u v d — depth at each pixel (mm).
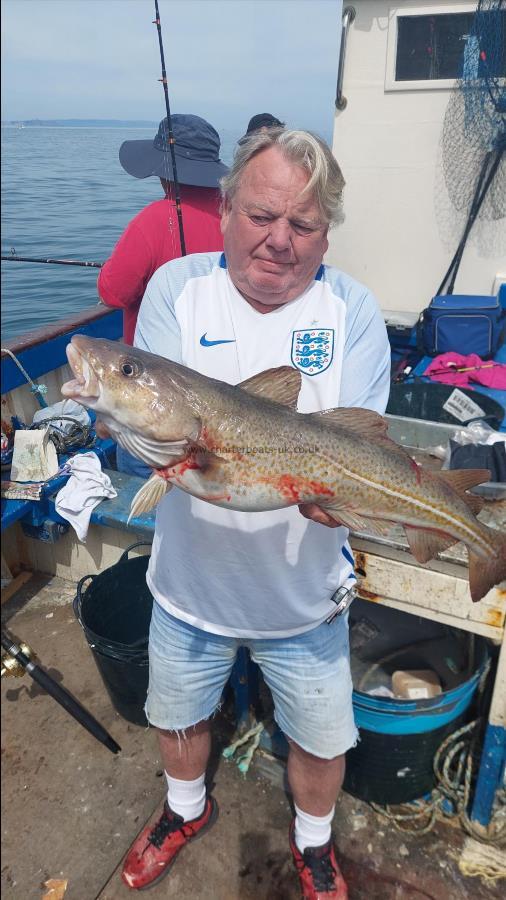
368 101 4008
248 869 2137
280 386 1541
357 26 3824
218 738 2627
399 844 2223
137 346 1733
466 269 4266
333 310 1603
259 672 2715
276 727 2562
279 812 2324
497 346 3898
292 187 1393
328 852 2031
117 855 2176
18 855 2170
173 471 1489
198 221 3078
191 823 2154
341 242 4473
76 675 2938
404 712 2059
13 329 6328
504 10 3463
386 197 4242
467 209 4074
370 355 1638
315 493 1491
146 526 2818
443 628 2664
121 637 2842
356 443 1506
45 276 8477
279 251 1446
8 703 2756
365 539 1997
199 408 1434
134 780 2432
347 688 1821
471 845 2211
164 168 2953
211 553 1634
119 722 2680
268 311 1614
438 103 3889
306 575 1649
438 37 3713
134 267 3041
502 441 2375
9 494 3082
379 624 2719
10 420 3582
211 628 1768
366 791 2324
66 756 2525
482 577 1661
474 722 2338
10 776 2436
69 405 3834
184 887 2090
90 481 3100
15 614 3322
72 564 3473
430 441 2523
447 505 1586
